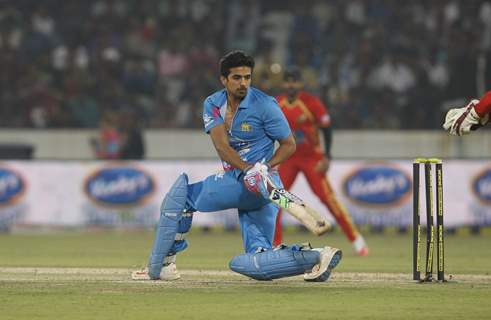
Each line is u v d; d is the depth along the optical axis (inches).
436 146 2736.2
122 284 1143.0
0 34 3230.8
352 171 2368.4
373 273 1316.4
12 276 1253.1
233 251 1822.1
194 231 2405.3
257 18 3368.6
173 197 1146.0
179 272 1323.8
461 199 2362.2
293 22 3302.2
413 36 3250.5
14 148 2677.2
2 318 885.2
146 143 2792.8
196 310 929.5
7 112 3019.2
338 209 1733.5
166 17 3353.8
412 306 962.1
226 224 2386.8
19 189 2378.2
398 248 1926.7
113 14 3351.4
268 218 1144.8
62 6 3366.1
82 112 3009.4
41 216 2378.2
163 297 1021.2
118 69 3147.1
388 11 3334.2
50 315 900.6
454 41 3144.7
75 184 2384.4
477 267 1465.3
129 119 2731.3
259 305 964.0
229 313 910.4
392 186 2365.9
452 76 2992.1
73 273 1298.0
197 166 2373.3
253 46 3294.8
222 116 1120.8
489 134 2714.1
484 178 2362.2
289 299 1008.2
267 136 1133.1
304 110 1680.6
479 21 3257.9
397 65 3129.9
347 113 2987.2
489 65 2965.1
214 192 1132.5
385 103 3048.7
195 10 3412.9
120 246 1927.9
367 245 2011.6
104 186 2384.4
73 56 3181.6
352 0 3368.6
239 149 1137.4
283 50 3292.3
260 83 2925.7
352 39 3267.7
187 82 3120.1
